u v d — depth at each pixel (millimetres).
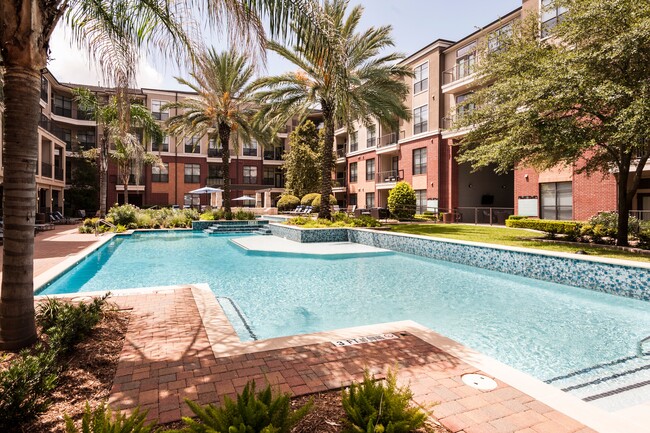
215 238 18734
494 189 25719
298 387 3057
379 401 2395
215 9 4609
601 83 9812
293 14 4820
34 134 3830
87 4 5547
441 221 23641
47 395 2873
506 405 2805
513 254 9766
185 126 22375
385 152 29750
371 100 17250
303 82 17578
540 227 16469
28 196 3785
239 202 41344
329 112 17750
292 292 7938
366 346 3986
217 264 11266
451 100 24188
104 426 2062
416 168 26953
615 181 15398
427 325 5848
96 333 4227
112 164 35656
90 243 13742
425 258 12422
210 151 40344
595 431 2488
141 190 36844
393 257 12695
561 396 2947
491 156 12203
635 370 4254
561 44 12758
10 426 2453
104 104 21266
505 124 12586
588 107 10062
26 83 3703
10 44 3574
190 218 23891
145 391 2994
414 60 26984
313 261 11867
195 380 3188
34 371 2625
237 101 22391
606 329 5664
